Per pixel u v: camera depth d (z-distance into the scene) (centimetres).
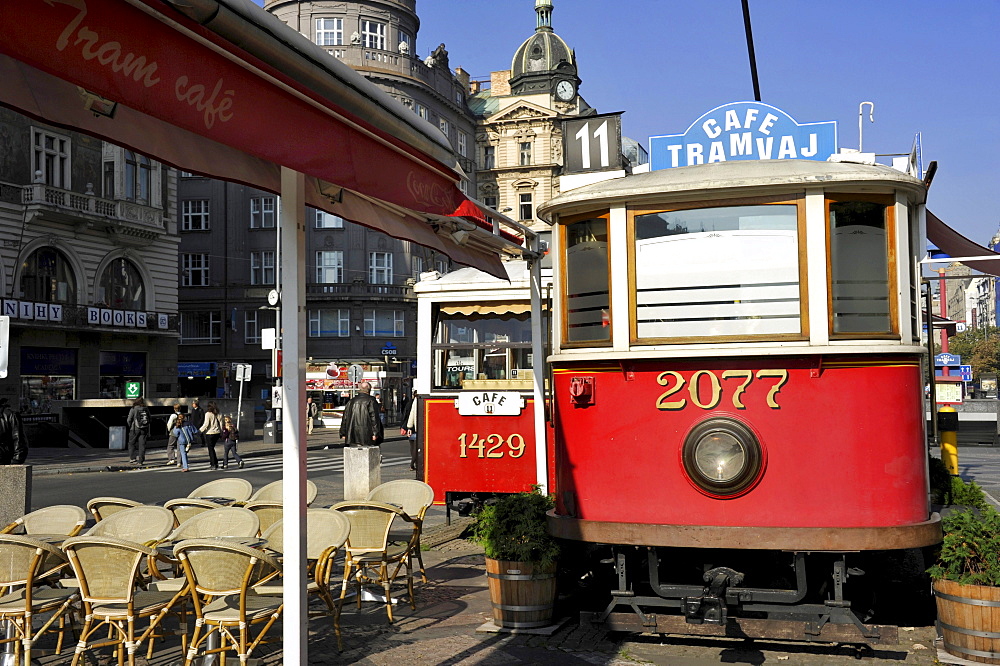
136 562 600
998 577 615
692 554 677
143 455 2598
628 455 658
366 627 743
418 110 6234
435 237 711
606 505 664
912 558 761
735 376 636
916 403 647
